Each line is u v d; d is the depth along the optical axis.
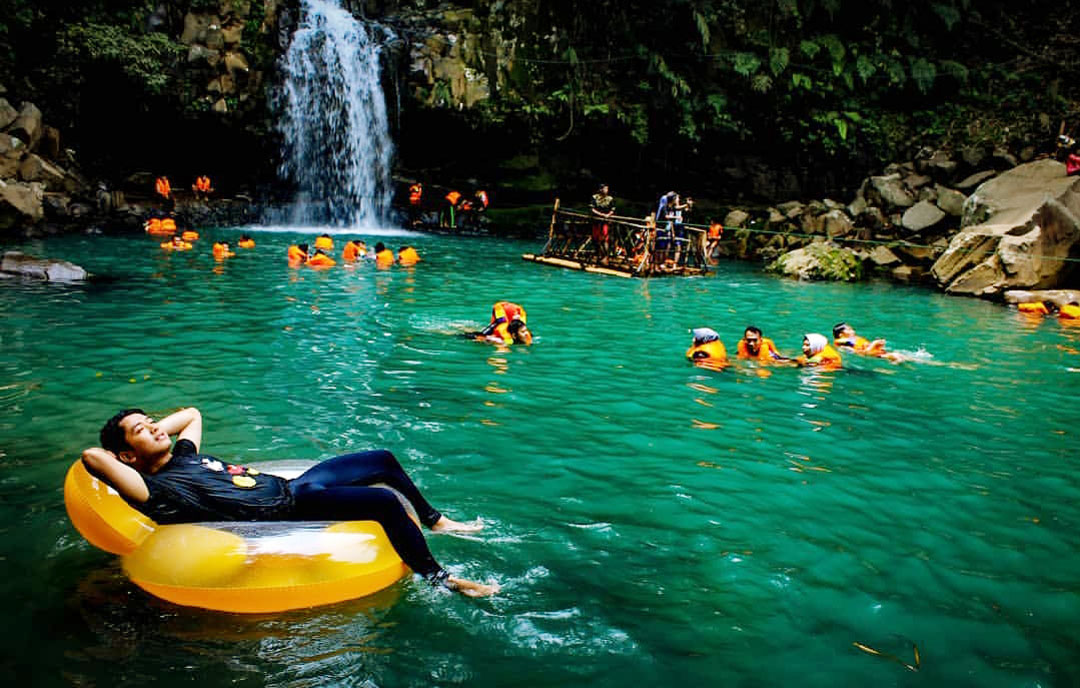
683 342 9.43
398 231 23.19
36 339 7.92
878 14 24.89
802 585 3.70
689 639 3.20
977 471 5.36
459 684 2.86
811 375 8.01
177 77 20.62
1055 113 21.56
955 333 10.85
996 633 3.35
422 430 5.70
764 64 23.80
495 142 24.06
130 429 3.47
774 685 2.91
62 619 3.18
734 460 5.41
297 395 6.41
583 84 23.75
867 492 4.91
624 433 5.90
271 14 21.78
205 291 11.31
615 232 17.17
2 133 17.17
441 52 22.84
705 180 24.56
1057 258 14.50
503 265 16.47
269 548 3.30
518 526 4.21
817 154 23.48
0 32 17.89
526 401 6.62
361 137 23.66
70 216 17.80
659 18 24.22
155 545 3.36
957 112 22.81
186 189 22.39
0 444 5.05
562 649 3.10
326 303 10.91
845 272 16.86
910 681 2.97
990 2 25.55
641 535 4.17
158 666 2.90
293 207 22.89
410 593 3.48
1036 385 7.88
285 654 3.01
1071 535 4.38
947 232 18.95
